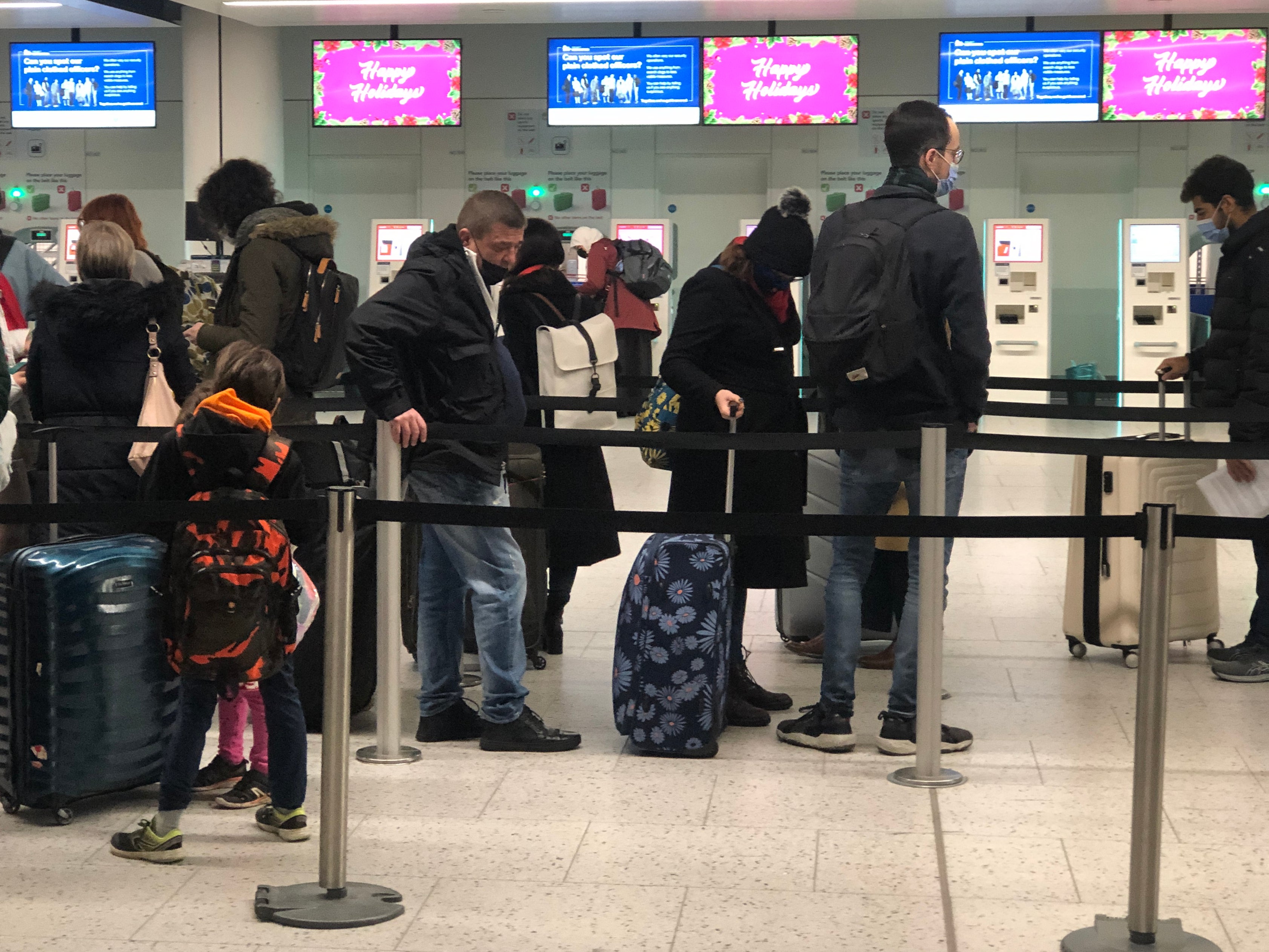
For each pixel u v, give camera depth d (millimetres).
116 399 3857
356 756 3578
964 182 13664
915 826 3064
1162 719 2416
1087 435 10891
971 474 8891
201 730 2832
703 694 3535
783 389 3883
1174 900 2674
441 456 3488
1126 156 13500
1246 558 6348
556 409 4305
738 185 14070
